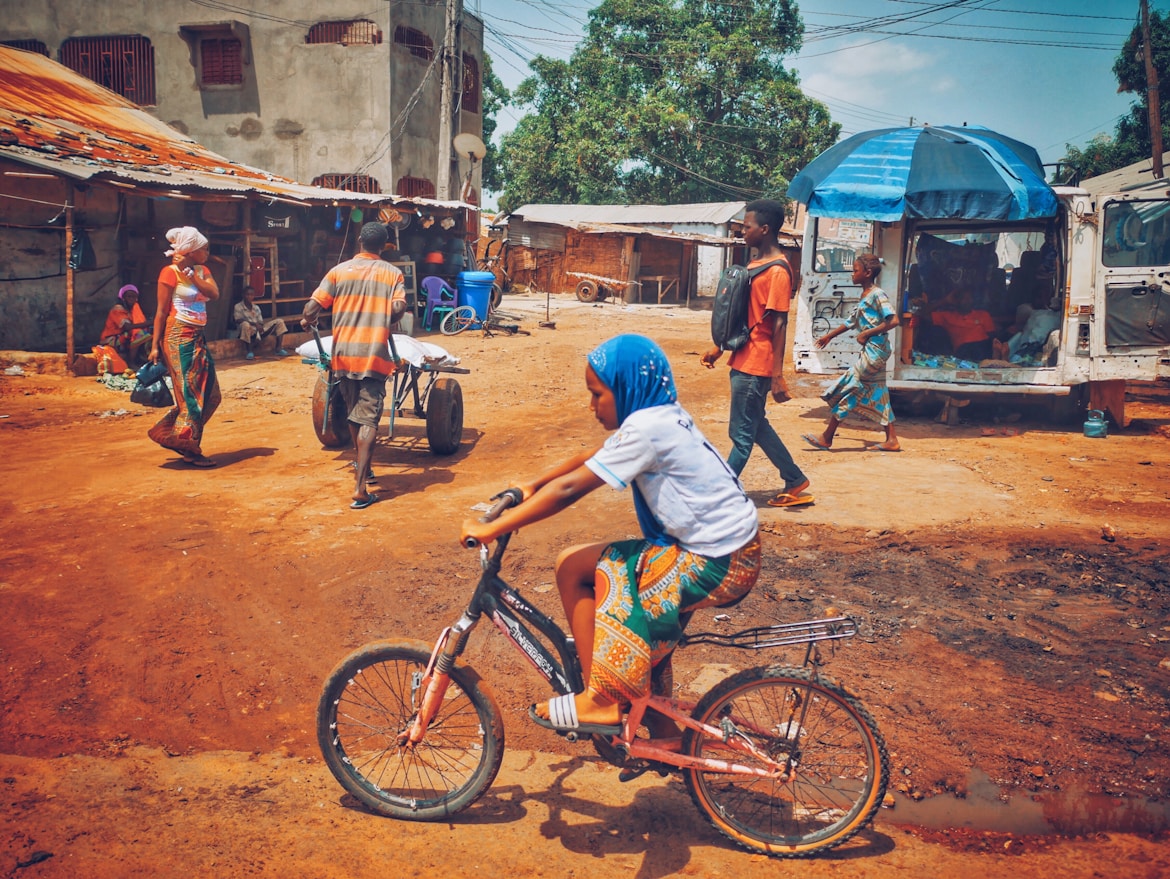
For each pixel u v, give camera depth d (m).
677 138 41.69
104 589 5.14
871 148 9.44
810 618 4.84
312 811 3.27
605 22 44.53
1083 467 7.91
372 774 3.48
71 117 17.05
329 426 7.62
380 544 5.91
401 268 18.92
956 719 3.89
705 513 2.80
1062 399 10.34
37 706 3.96
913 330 10.89
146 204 16.48
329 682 3.24
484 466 8.02
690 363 15.51
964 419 10.31
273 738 3.78
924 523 6.28
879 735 2.98
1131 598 5.12
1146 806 3.34
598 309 28.22
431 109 24.64
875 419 8.41
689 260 33.72
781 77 44.69
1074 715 3.93
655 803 3.36
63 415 10.02
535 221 33.81
